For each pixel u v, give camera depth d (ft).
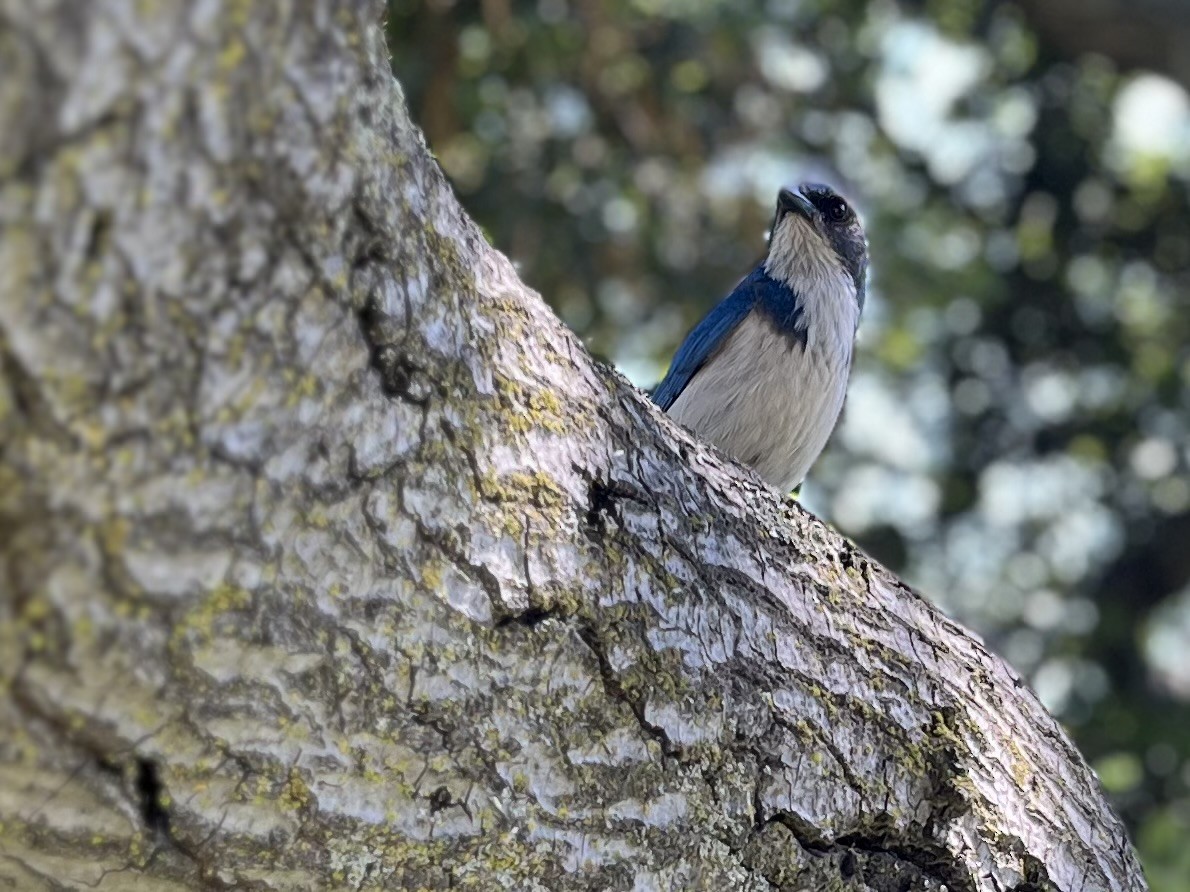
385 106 17.94
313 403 17.17
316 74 16.03
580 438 21.52
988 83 80.38
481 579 19.51
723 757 22.90
